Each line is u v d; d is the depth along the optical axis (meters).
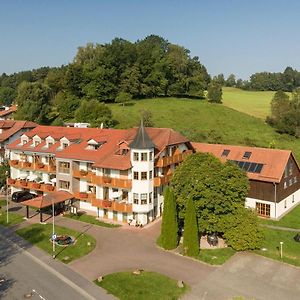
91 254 45.28
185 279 39.16
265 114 130.00
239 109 136.50
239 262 43.38
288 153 60.91
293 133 110.31
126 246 47.72
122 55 136.88
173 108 128.38
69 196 59.66
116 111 121.50
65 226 54.91
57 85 143.12
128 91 136.25
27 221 57.16
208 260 43.66
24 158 71.19
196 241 44.72
